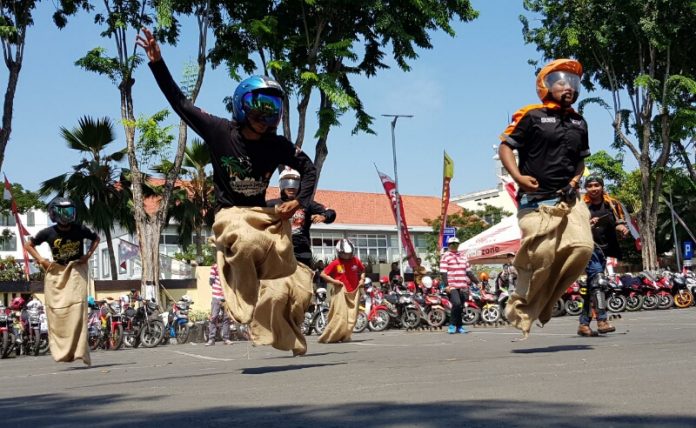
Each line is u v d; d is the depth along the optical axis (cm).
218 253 573
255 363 720
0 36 2034
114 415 339
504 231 2477
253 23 2050
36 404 409
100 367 852
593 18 2767
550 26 2809
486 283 1856
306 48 2239
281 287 696
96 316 1727
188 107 565
